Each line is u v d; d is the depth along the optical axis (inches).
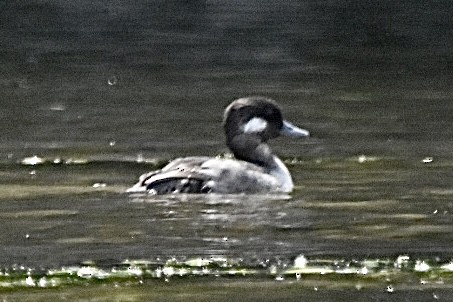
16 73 1248.8
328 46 1402.6
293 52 1371.8
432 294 569.0
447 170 812.0
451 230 666.8
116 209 701.9
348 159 852.0
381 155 864.9
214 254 626.2
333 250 633.0
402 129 966.4
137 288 576.7
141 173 800.9
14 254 624.1
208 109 1058.7
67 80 1211.9
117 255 623.2
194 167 740.0
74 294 568.7
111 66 1290.6
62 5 1600.6
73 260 614.5
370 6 1589.6
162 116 1022.4
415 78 1235.2
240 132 783.7
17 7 1592.0
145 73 1253.1
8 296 565.9
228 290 573.3
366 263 613.0
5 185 762.2
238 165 748.6
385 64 1312.7
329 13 1567.4
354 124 989.2
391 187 761.6
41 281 586.9
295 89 1171.9
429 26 1498.5
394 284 583.5
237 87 1179.3
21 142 909.2
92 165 827.4
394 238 652.7
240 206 713.6
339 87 1182.9
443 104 1087.0
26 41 1421.0
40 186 757.9
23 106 1070.4
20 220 679.7
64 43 1413.6
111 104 1082.7
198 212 698.8
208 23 1519.4
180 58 1332.4
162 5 1609.3
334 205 717.9
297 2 1628.9
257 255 624.4
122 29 1487.5
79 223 674.2
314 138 928.3
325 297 564.4
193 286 579.5
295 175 798.5
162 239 648.4
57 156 858.1
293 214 698.2
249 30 1480.1
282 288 576.7
